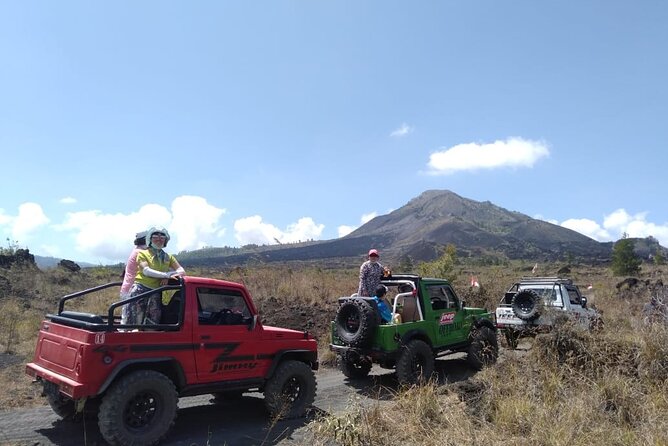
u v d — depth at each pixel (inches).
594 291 986.7
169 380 234.2
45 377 237.0
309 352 301.7
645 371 277.0
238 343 267.9
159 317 266.2
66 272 982.4
